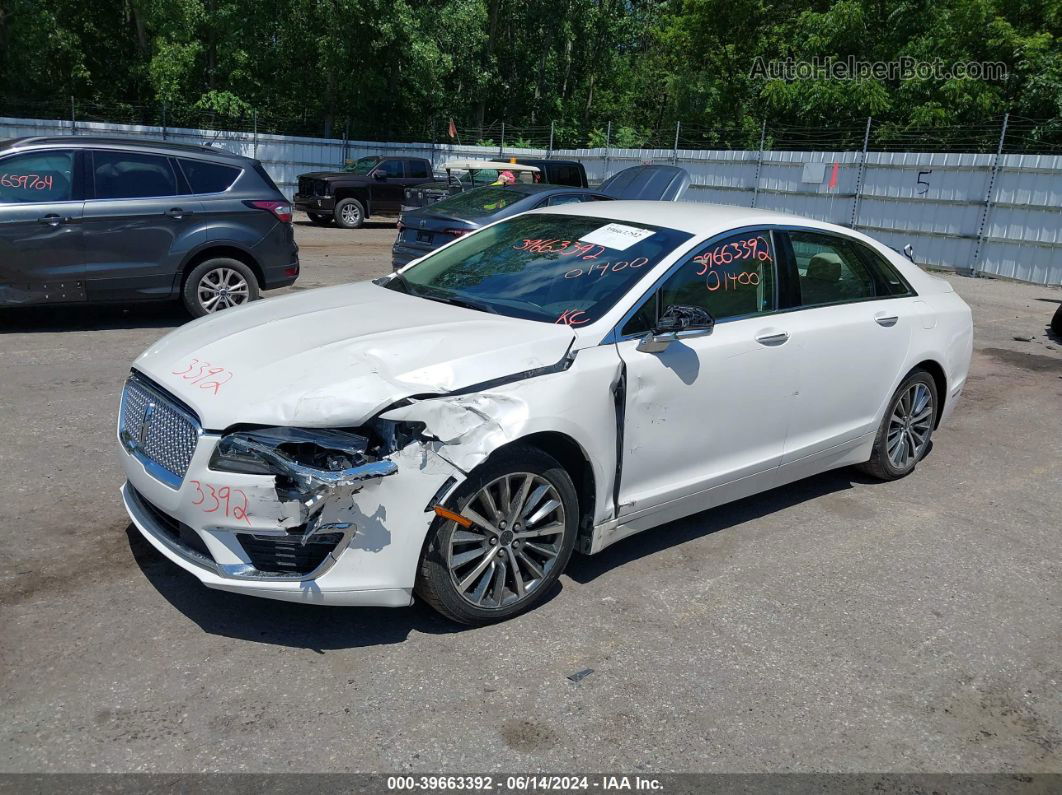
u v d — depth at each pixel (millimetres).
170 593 3750
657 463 4055
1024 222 16938
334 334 3750
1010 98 23359
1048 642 3797
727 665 3471
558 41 39625
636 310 3973
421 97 33094
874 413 5227
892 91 25453
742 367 4293
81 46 30578
